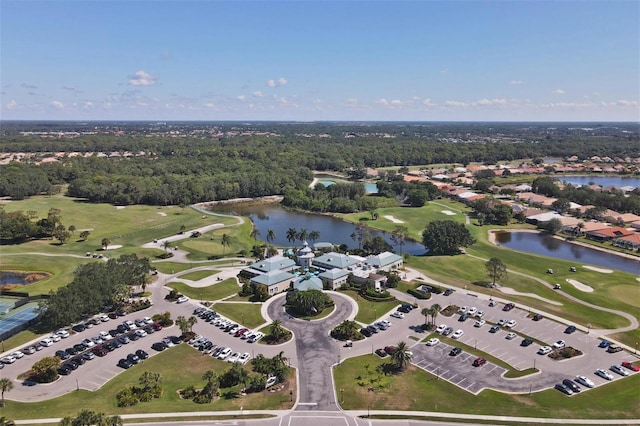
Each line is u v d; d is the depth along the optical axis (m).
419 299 147.25
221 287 159.50
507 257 197.38
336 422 87.62
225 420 88.50
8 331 123.81
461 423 87.19
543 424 86.81
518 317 133.50
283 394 97.12
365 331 124.25
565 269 179.38
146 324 130.75
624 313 136.50
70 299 127.38
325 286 157.38
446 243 196.25
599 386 99.25
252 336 121.75
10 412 91.12
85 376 105.12
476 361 108.31
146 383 96.44
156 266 182.88
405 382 101.31
